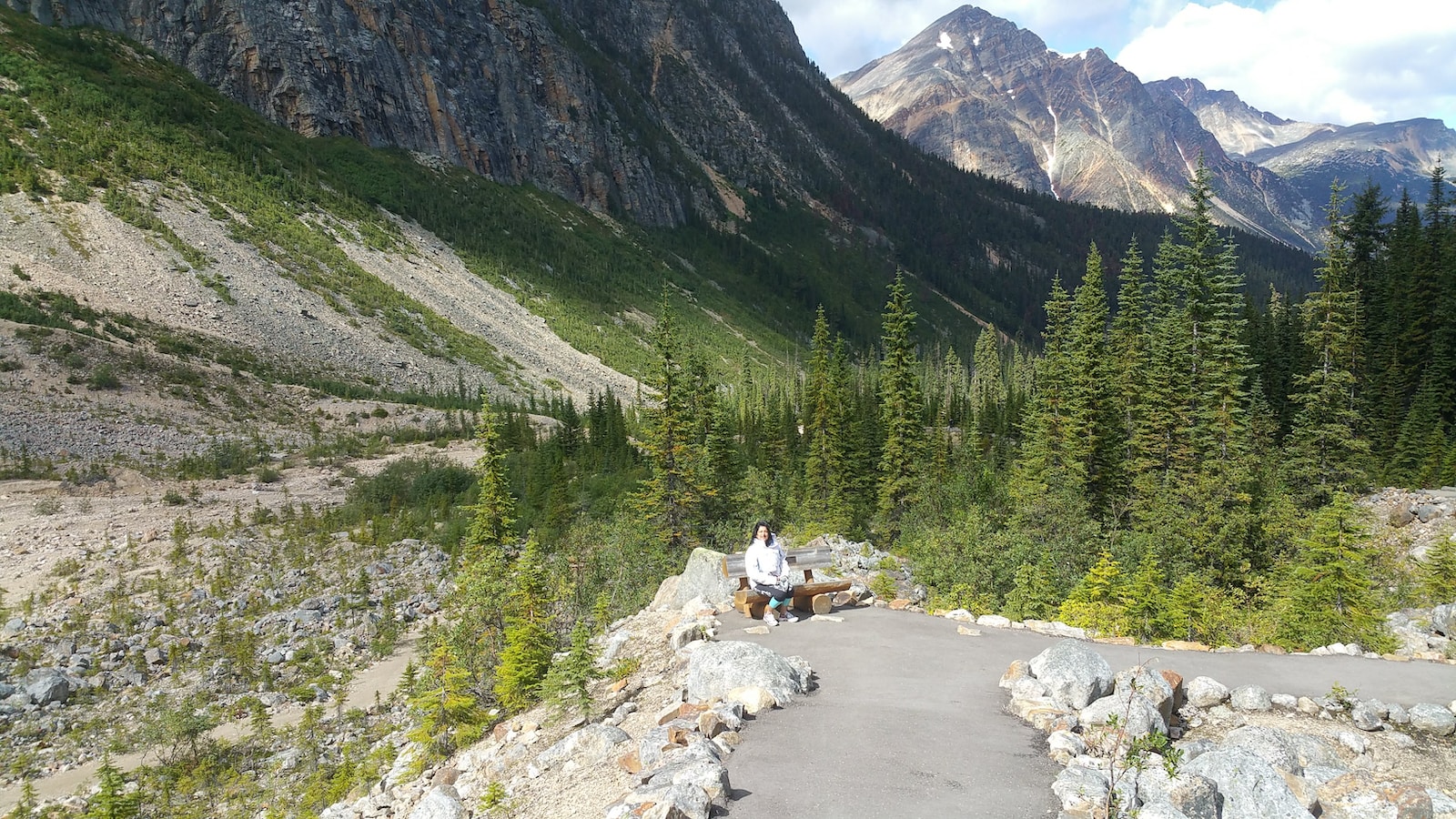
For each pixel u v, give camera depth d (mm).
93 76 118625
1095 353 40344
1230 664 10109
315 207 122688
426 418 77000
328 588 36500
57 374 57719
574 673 10383
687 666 10305
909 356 45594
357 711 25016
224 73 149000
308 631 32062
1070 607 20438
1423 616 17484
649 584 29547
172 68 140875
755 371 154750
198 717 22703
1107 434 39938
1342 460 38875
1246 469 33562
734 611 13195
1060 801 6066
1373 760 7430
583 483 57031
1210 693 8789
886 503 44438
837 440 46594
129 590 32312
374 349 92000
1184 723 8367
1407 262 54156
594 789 7340
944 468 51906
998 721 7938
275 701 26031
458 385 93875
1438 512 30000
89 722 23422
